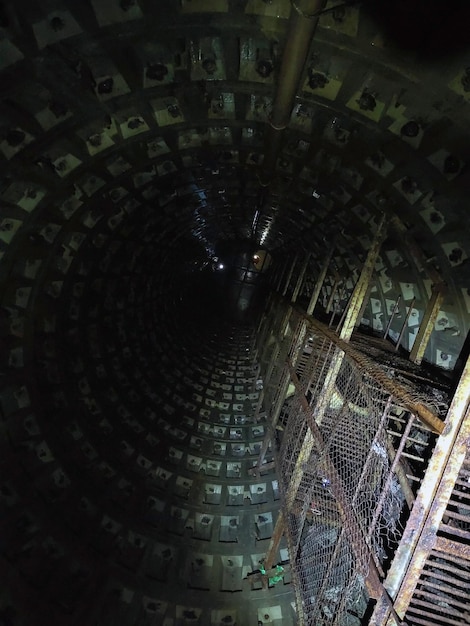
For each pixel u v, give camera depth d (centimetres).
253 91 644
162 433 1483
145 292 1551
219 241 2564
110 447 1259
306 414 789
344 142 715
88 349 1168
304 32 467
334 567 659
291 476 816
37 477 986
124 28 534
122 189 911
